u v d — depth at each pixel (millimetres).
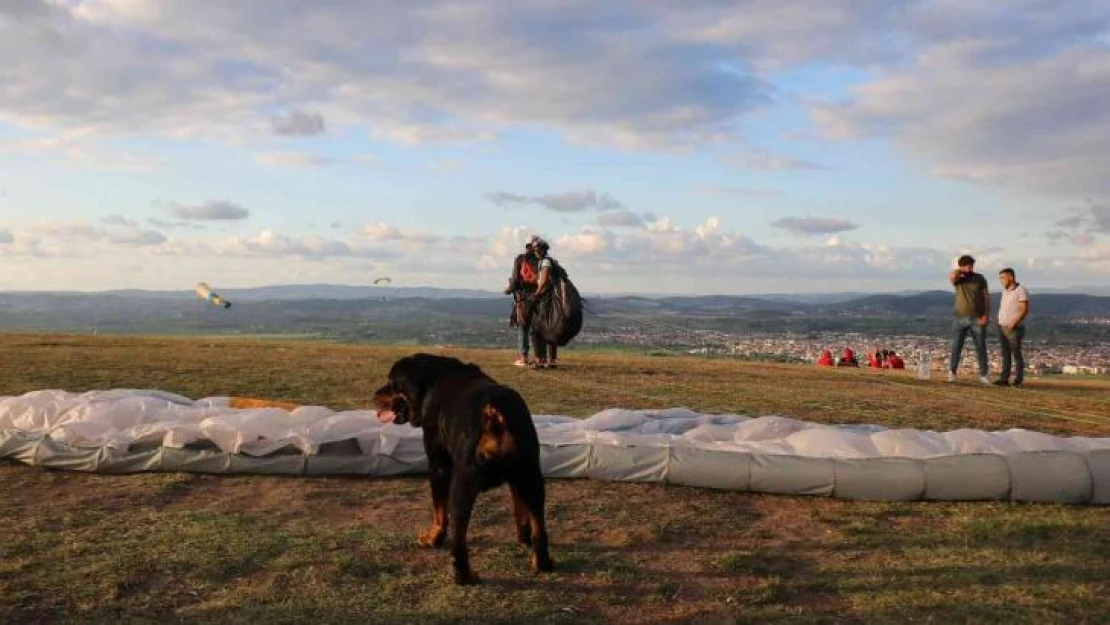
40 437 7559
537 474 5164
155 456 7324
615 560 5523
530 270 14586
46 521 6000
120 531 5809
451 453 5328
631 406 10938
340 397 11211
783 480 7051
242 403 9117
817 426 8211
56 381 11758
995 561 5578
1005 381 15000
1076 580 5242
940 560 5609
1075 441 7602
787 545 5918
